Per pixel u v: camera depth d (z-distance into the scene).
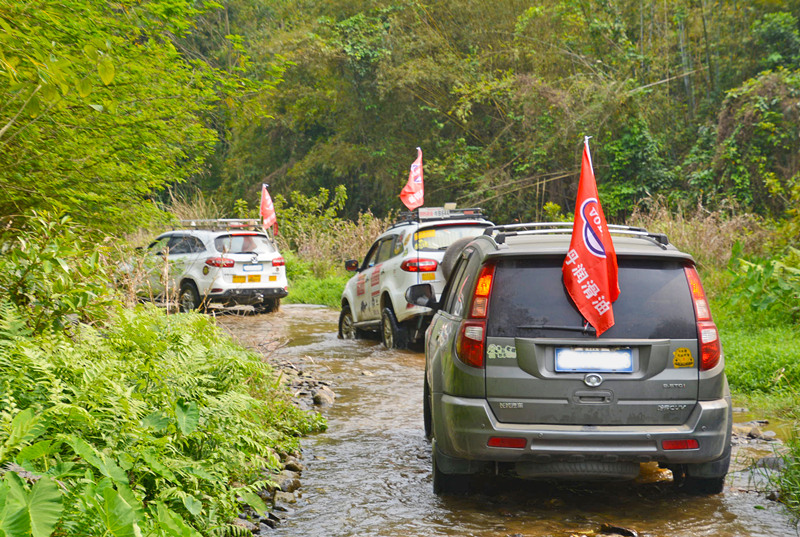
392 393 8.59
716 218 17.59
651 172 28.20
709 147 27.77
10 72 4.19
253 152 40.31
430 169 33.22
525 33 33.62
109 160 7.46
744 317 11.43
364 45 33.84
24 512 2.38
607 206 29.03
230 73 8.34
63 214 6.33
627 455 4.50
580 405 4.54
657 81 30.53
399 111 34.75
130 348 5.37
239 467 4.91
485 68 34.19
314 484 5.29
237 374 5.87
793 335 10.13
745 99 25.14
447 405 4.73
